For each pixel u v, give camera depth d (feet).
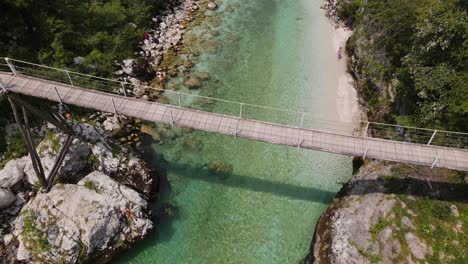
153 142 93.04
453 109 70.18
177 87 107.24
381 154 68.64
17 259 67.56
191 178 86.84
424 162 67.10
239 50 122.31
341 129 99.81
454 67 73.51
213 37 126.31
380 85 101.30
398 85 89.15
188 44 122.21
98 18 115.34
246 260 74.23
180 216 79.97
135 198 75.61
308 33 132.05
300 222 80.53
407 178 76.18
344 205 76.48
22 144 81.56
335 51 124.98
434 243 65.62
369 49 109.70
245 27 132.36
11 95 67.41
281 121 100.78
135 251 74.38
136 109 73.72
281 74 115.14
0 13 92.79
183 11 136.05
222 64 116.37
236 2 145.28
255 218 80.74
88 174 77.46
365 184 78.69
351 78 115.96
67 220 68.69
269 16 139.03
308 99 107.96
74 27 109.70
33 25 100.07
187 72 112.16
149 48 117.50
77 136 81.25
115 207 72.38
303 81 113.50
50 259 66.69
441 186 73.46
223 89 108.47
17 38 95.55
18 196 75.97
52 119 72.90
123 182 79.87
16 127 84.23
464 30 70.08
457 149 69.00
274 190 85.71
